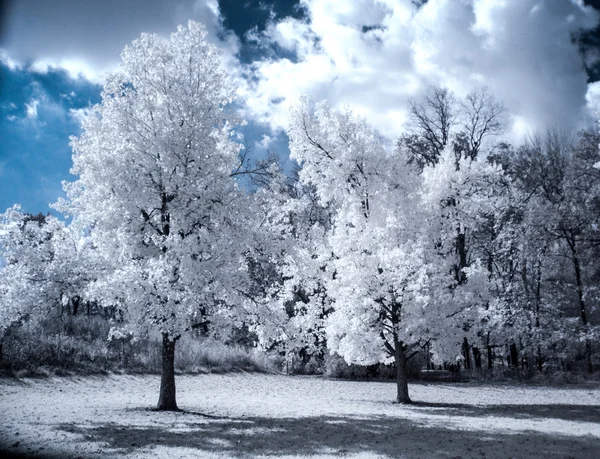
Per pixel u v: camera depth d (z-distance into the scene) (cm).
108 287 1032
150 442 805
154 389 1716
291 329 1347
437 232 1582
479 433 979
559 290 2783
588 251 2403
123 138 1169
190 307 1053
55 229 1477
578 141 2495
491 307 2345
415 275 1429
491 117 2544
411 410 1368
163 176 1130
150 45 1253
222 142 1345
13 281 1407
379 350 1566
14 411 1100
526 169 2798
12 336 1891
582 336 2353
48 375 1733
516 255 2611
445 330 1430
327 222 2844
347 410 1347
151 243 1197
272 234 1261
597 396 1791
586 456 761
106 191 1120
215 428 978
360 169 1748
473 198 2009
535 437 938
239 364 2572
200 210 1126
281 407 1394
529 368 2567
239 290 1262
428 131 2602
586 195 2366
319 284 1767
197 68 1270
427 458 730
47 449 715
